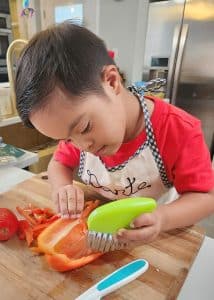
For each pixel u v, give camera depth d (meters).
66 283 0.36
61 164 0.63
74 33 0.36
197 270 0.50
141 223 0.36
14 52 0.76
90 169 0.59
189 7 1.90
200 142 0.50
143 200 0.36
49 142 1.21
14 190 0.57
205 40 1.91
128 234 0.37
